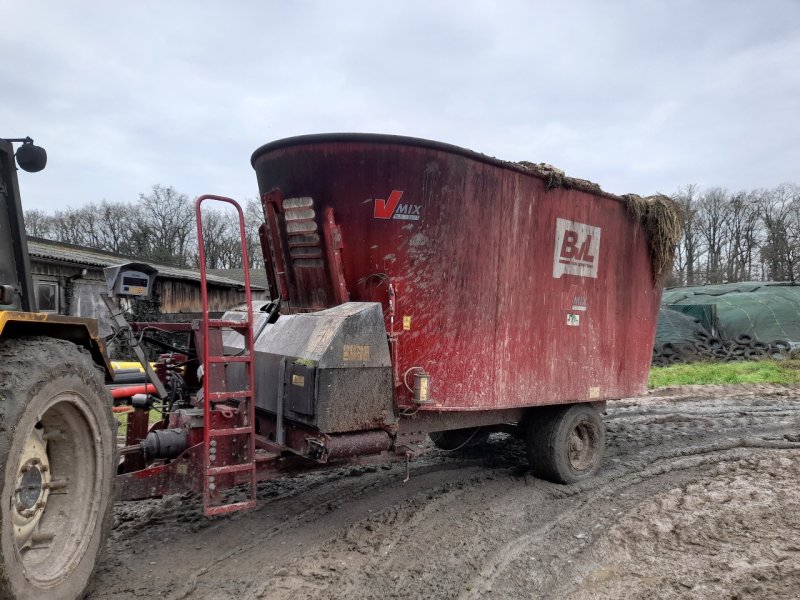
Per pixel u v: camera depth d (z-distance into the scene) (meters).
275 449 4.38
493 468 6.49
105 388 3.39
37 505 3.03
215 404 4.55
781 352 20.81
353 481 5.83
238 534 4.38
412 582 3.75
